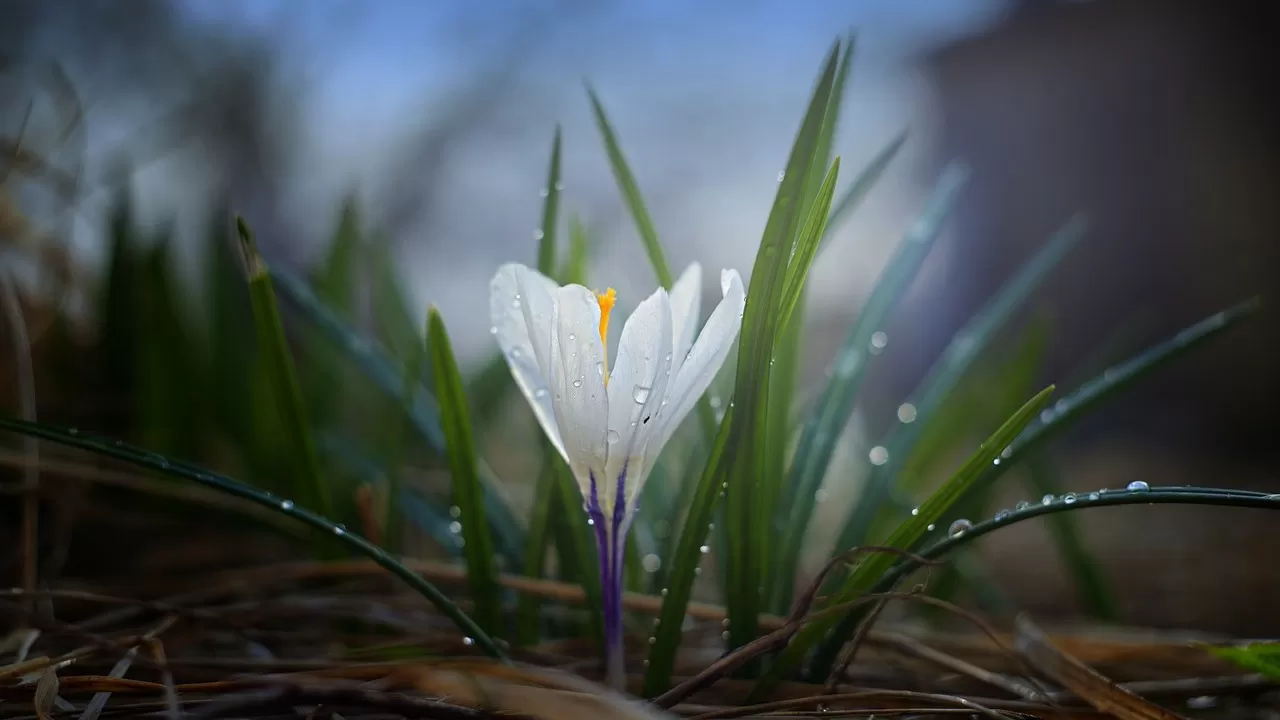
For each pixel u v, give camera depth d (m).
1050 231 1.80
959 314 1.93
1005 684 0.43
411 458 0.71
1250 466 1.28
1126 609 0.64
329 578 0.50
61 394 0.64
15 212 0.61
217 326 0.63
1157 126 1.67
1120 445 1.52
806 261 0.39
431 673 0.37
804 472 0.46
